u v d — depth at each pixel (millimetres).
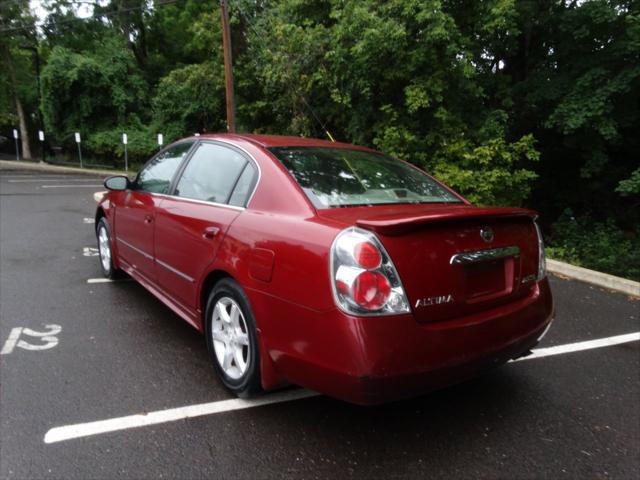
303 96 11148
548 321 2832
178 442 2477
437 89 8648
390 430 2645
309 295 2225
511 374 3400
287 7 11445
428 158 9211
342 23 9109
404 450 2469
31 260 6121
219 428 2609
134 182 4461
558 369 3500
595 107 9273
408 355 2117
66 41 28391
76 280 5266
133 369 3250
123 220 4480
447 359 2227
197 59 28938
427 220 2195
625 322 4551
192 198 3393
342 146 3525
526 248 2748
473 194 8609
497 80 10844
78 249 6816
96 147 24906
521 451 2490
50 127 25594
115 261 4867
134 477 2207
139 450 2404
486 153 8609
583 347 3928
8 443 2424
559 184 13492
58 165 25250
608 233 10711
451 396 3053
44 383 3033
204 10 24062
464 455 2441
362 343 2051
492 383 3252
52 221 9180
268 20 13859
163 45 30969
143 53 30750
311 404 2883
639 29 8914
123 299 4660
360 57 8758
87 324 4020
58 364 3295
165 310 4395
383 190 2965
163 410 2770
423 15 8086
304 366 2264
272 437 2543
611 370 3496
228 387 2896
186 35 27672
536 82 10836
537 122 11938
